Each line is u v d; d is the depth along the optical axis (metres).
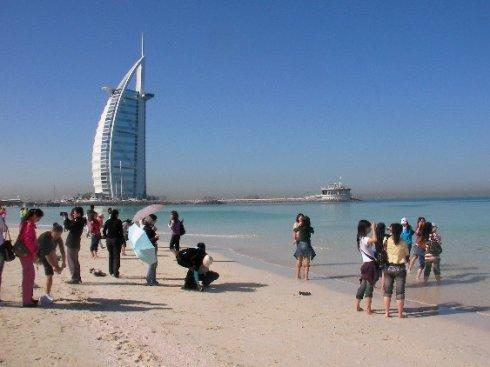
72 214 11.95
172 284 12.25
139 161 181.75
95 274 13.31
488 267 15.04
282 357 6.45
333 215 60.00
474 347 7.08
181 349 6.59
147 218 12.46
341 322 8.45
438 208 82.31
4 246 8.70
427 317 8.90
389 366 6.21
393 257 8.86
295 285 12.38
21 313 8.23
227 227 38.72
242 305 9.76
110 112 177.25
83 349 6.37
